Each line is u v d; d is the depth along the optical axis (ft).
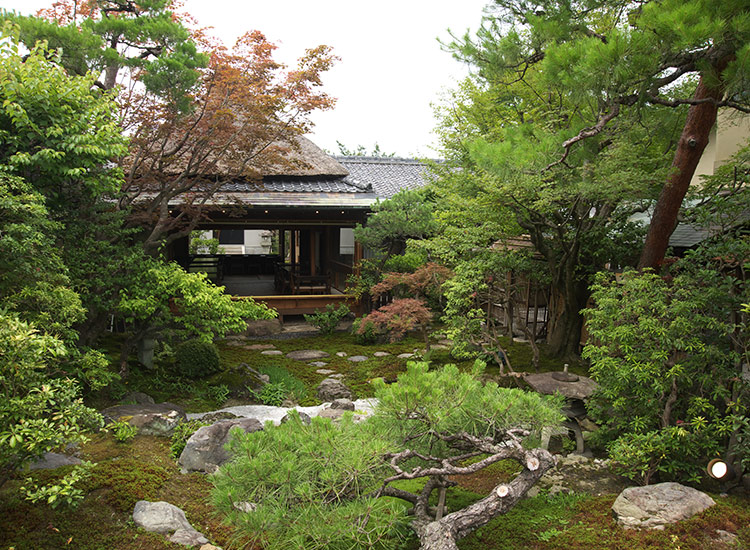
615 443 14.66
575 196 22.17
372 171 51.57
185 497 13.17
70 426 10.87
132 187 30.78
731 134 28.02
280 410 21.81
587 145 19.63
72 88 16.87
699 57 15.31
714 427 13.26
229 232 73.31
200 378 25.62
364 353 32.76
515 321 35.96
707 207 20.11
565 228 26.71
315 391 25.84
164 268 22.07
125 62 21.95
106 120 18.70
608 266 30.55
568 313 28.25
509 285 27.53
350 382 27.20
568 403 18.38
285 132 28.40
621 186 19.40
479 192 24.29
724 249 14.80
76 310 15.37
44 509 11.47
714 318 13.93
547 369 26.55
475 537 12.15
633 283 15.08
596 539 11.66
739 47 14.06
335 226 43.11
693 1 13.48
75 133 16.66
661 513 12.03
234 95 25.03
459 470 10.24
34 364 9.78
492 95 30.09
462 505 13.37
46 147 16.52
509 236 29.76
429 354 30.48
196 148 25.94
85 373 16.62
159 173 26.30
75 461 14.03
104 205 21.31
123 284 21.49
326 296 39.29
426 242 30.99
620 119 19.53
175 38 22.13
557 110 25.61
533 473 10.72
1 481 10.59
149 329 23.04
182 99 22.84
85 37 20.17
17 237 14.08
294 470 9.28
